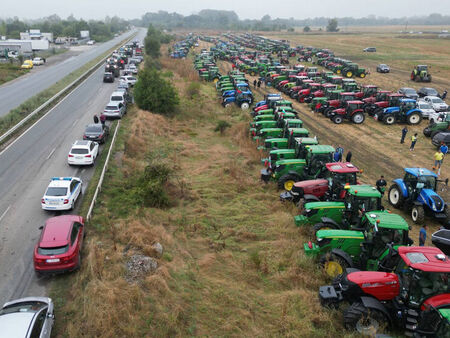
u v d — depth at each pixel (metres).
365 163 24.44
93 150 23.91
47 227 13.49
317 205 15.48
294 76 51.00
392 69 66.75
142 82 38.62
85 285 12.30
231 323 10.82
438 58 77.69
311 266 13.14
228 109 40.03
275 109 32.44
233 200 19.48
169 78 58.03
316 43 121.69
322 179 18.41
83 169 22.91
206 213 18.00
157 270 12.90
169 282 12.47
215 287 12.54
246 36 148.38
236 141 29.84
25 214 17.38
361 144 28.42
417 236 15.74
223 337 10.34
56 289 12.40
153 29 136.25
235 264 13.88
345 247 13.11
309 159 19.81
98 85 51.50
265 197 19.67
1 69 64.69
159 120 35.41
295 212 17.34
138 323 10.56
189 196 19.77
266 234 16.02
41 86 51.59
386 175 22.42
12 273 13.23
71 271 13.20
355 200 14.11
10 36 143.12
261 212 18.14
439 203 16.27
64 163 23.78
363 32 194.12
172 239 15.43
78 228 14.20
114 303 10.95
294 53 88.12
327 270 12.82
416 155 25.88
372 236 11.91
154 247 14.27
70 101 41.28
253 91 50.09
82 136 29.11
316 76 52.72
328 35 166.38
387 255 10.80
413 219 17.05
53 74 62.28
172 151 27.47
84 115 35.47
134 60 73.19
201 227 16.66
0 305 11.54
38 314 9.84
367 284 10.22
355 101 34.34
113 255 13.53
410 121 33.25
